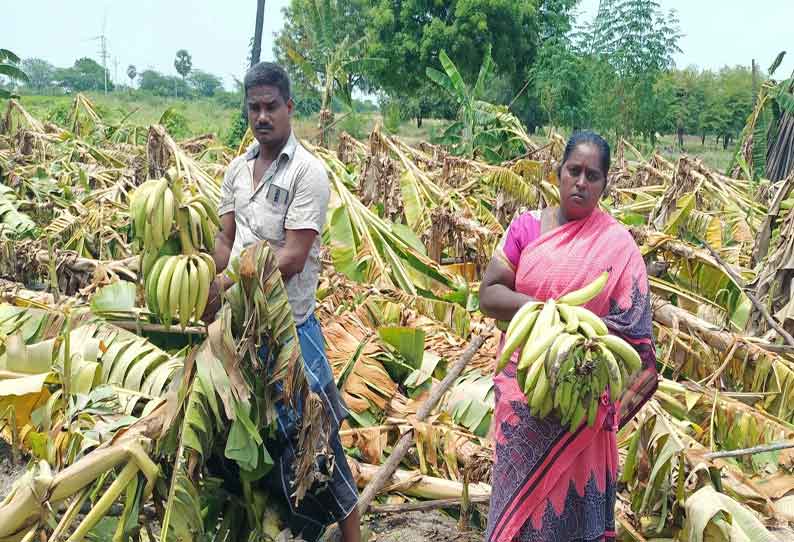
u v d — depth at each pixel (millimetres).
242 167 3006
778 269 5238
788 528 3387
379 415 4133
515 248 2863
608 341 2436
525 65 38000
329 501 2975
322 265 5961
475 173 9469
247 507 2887
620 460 3785
